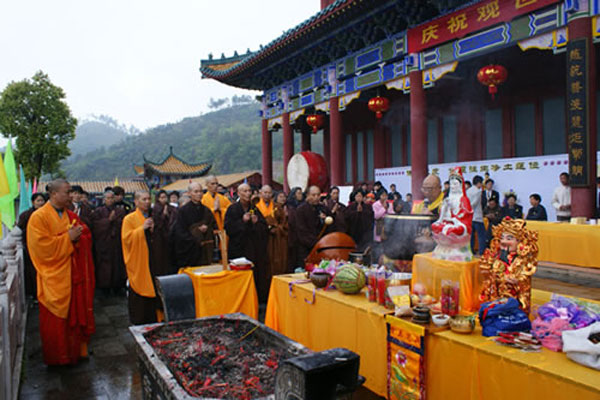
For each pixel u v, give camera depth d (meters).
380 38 15.38
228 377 3.49
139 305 6.52
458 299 3.61
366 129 22.28
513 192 13.12
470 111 17.61
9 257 6.03
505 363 2.83
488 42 11.35
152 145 134.88
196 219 7.22
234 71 20.84
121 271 9.52
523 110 16.17
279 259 8.05
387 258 5.28
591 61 9.18
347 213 9.77
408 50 13.58
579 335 2.77
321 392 2.20
